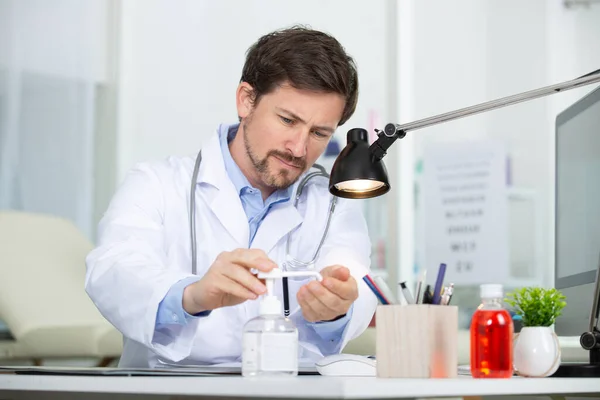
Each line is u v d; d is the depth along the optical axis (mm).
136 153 3490
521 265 2953
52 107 3439
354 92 1504
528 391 886
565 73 2975
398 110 3115
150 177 1604
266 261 1025
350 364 1095
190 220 1549
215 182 1575
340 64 1411
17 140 3377
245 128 1527
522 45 3029
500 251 2977
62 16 3482
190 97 3459
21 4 3426
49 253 2684
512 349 1009
